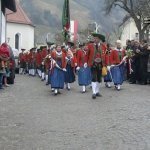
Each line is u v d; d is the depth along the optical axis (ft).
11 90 55.36
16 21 187.52
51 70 50.01
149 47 62.95
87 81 52.34
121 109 38.14
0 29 84.02
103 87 58.08
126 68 66.64
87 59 46.34
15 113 36.45
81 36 160.25
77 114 35.73
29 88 58.49
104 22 279.28
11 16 187.01
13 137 27.35
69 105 40.98
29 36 193.16
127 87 58.23
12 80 64.85
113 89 55.47
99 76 46.47
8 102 43.37
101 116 34.68
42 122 32.27
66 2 91.45
